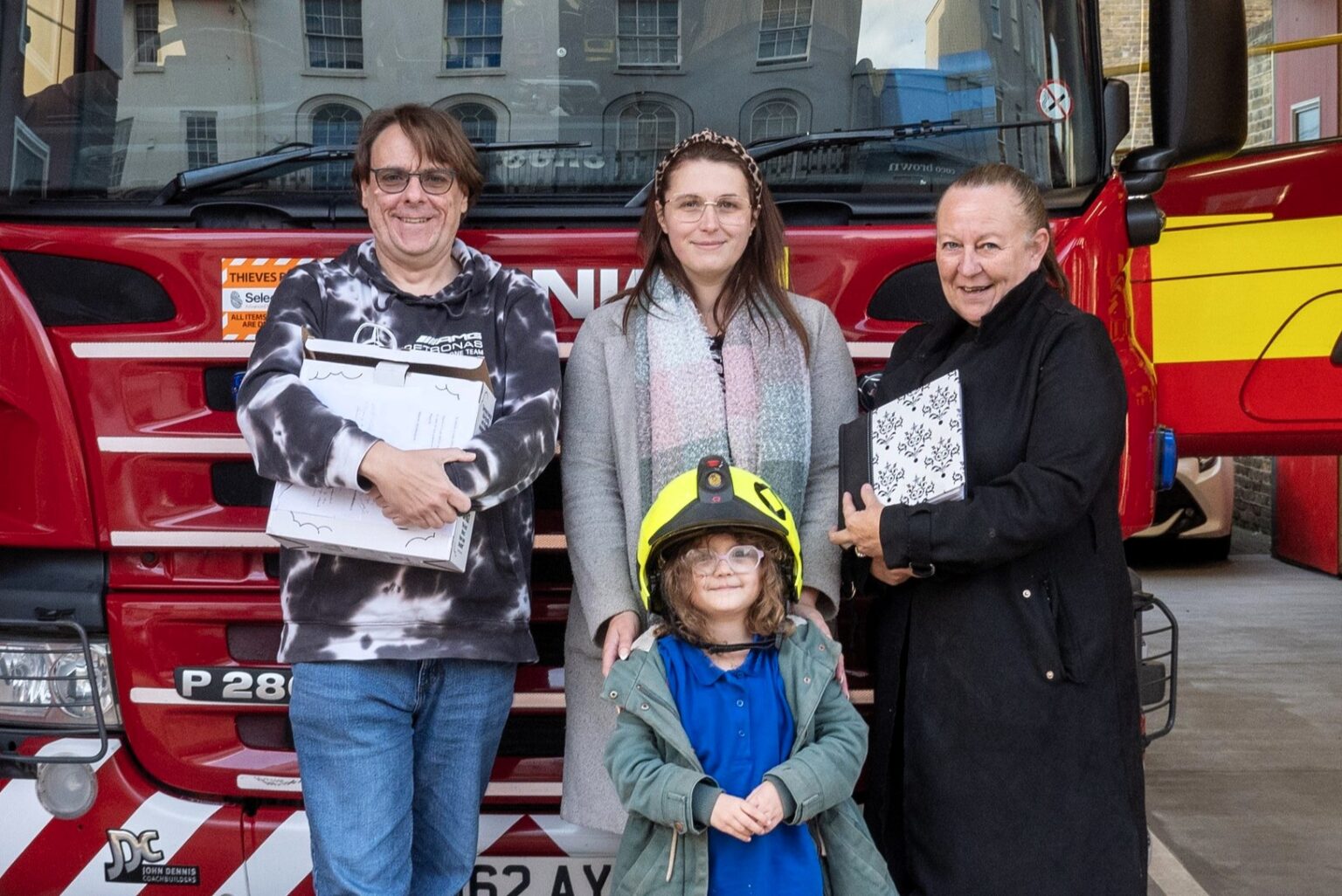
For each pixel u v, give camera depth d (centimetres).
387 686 256
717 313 280
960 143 301
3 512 285
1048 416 242
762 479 265
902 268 288
